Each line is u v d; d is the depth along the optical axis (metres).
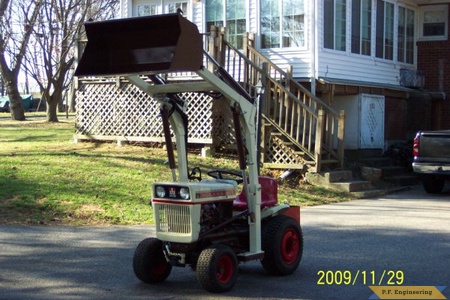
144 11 20.22
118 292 6.97
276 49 17.45
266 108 15.57
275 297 6.78
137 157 15.27
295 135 15.59
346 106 18.09
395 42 20.27
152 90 7.07
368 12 18.91
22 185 12.22
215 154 15.96
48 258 8.48
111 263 8.27
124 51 6.49
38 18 32.75
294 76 17.16
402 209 13.02
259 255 7.25
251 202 7.21
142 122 16.56
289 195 13.92
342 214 12.33
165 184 6.80
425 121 20.23
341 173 15.23
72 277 7.57
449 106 21.11
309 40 16.94
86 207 11.46
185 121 7.30
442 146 14.75
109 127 17.12
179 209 6.74
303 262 8.41
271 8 17.62
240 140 7.09
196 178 7.46
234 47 16.53
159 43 6.30
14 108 29.17
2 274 7.66
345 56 17.91
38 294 6.86
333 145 16.33
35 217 10.80
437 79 21.20
